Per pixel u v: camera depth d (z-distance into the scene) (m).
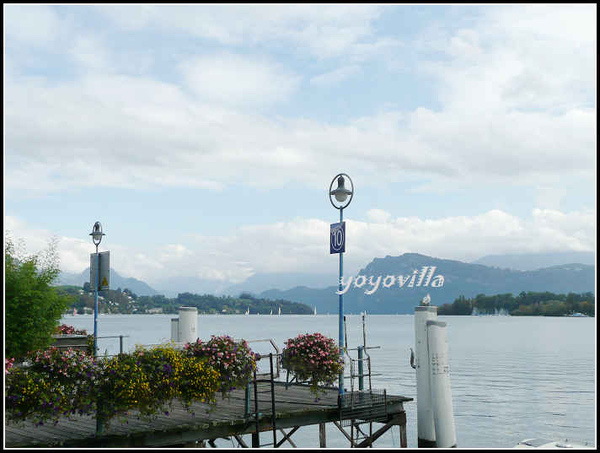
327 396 13.32
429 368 12.03
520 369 42.88
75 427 9.83
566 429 20.78
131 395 9.34
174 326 16.31
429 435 12.03
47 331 13.73
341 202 12.56
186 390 10.30
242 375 10.89
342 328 12.56
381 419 12.35
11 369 8.97
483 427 21.23
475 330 122.81
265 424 11.02
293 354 12.39
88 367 9.21
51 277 13.90
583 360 50.72
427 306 12.19
